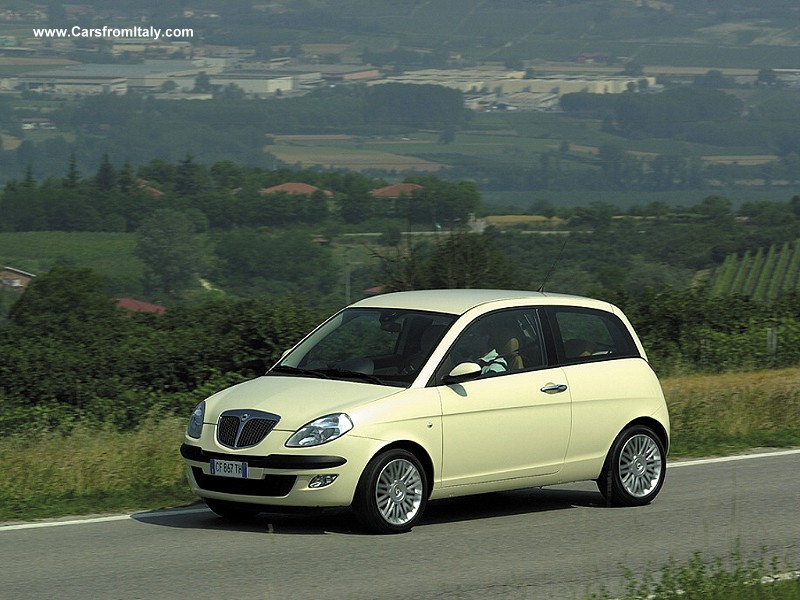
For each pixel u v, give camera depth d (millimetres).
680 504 37188
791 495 38719
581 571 28250
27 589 26156
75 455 42312
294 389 32500
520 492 39688
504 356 34562
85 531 32531
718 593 24953
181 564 28484
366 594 25828
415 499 32250
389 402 31812
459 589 26406
